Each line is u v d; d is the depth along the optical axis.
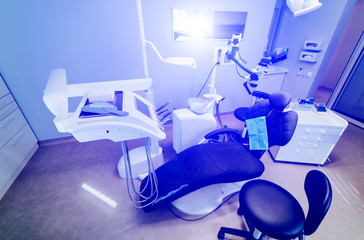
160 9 1.86
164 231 1.26
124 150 1.04
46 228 1.28
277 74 2.66
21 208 1.43
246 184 1.10
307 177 0.93
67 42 1.76
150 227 1.29
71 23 1.69
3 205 1.45
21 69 1.76
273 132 1.24
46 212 1.39
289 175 1.74
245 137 1.58
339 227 1.27
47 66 1.82
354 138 2.33
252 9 2.19
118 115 0.79
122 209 1.42
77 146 2.18
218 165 1.26
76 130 0.73
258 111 1.46
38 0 1.54
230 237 1.22
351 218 1.34
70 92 1.09
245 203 0.98
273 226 0.86
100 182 1.66
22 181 1.68
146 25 1.90
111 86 1.16
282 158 1.87
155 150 1.68
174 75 2.32
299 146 1.77
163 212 1.39
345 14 2.01
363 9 3.18
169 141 2.28
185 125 1.69
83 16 1.69
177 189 1.18
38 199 1.50
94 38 1.81
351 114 2.77
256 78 1.63
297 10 1.18
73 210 1.41
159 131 0.90
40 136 2.14
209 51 2.29
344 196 1.52
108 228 1.28
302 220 0.89
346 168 1.83
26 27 1.61
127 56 2.00
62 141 2.24
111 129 0.79
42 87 1.90
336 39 2.17
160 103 2.46
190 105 1.78
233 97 2.83
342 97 2.88
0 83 1.69
